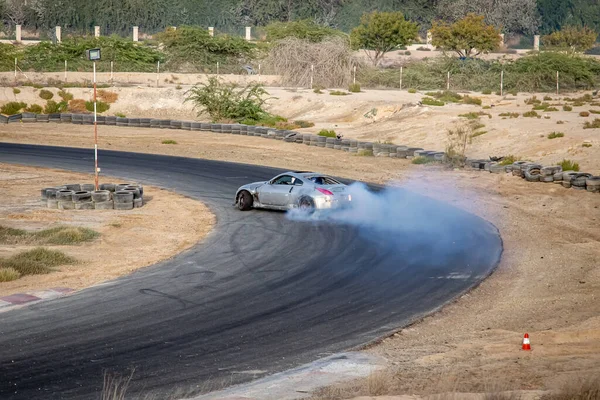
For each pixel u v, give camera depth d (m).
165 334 47.66
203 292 58.06
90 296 56.75
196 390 37.94
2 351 44.06
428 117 176.38
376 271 64.56
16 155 146.50
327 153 147.75
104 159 142.25
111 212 94.56
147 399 36.69
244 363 42.34
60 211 94.88
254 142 163.38
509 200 100.06
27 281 61.62
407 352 43.62
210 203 100.12
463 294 57.47
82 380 39.44
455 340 45.97
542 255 70.25
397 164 133.50
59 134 177.25
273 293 57.84
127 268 66.31
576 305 53.38
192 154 148.62
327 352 44.31
